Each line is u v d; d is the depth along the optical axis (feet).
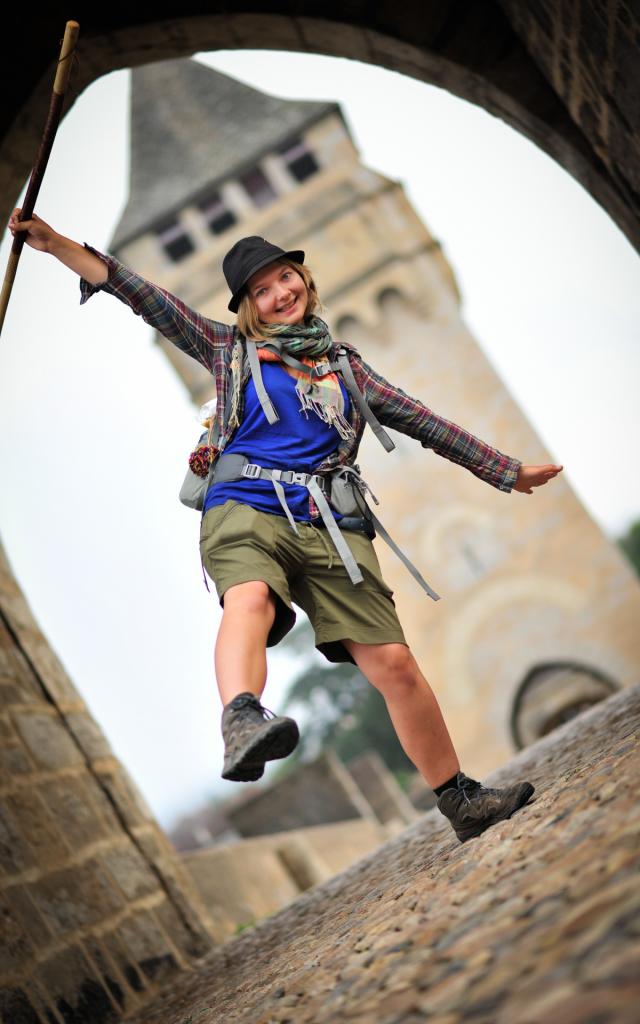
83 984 14.66
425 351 108.58
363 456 105.50
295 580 10.00
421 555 102.73
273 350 9.86
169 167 120.37
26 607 20.67
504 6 17.17
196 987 13.89
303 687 193.36
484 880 7.52
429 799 135.95
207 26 18.40
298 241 112.27
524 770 15.51
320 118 115.85
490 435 105.60
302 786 76.54
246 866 33.06
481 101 18.61
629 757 8.75
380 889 11.48
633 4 12.12
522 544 101.71
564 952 4.83
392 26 18.08
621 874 5.43
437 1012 5.08
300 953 10.24
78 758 18.78
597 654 99.09
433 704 10.29
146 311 9.87
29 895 14.69
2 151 18.44
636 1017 3.76
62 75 9.01
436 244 111.04
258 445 9.79
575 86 15.94
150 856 19.12
